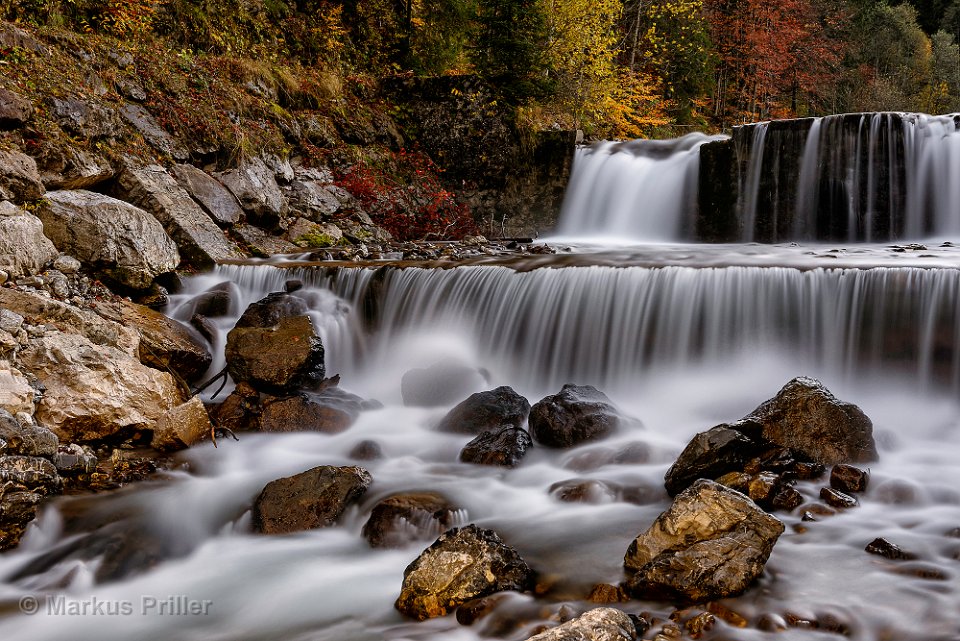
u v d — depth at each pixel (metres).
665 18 29.95
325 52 16.80
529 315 8.83
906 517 4.83
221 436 6.71
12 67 9.70
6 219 7.09
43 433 5.29
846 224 13.23
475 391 7.98
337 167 15.06
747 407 7.24
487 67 17.56
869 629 3.50
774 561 4.20
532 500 5.47
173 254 9.10
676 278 8.16
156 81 12.12
